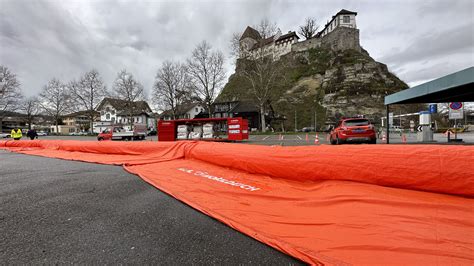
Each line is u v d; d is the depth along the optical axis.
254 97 46.75
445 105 43.38
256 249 1.59
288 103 58.91
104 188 3.33
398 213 1.98
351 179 2.79
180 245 1.66
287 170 3.39
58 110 51.50
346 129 8.88
